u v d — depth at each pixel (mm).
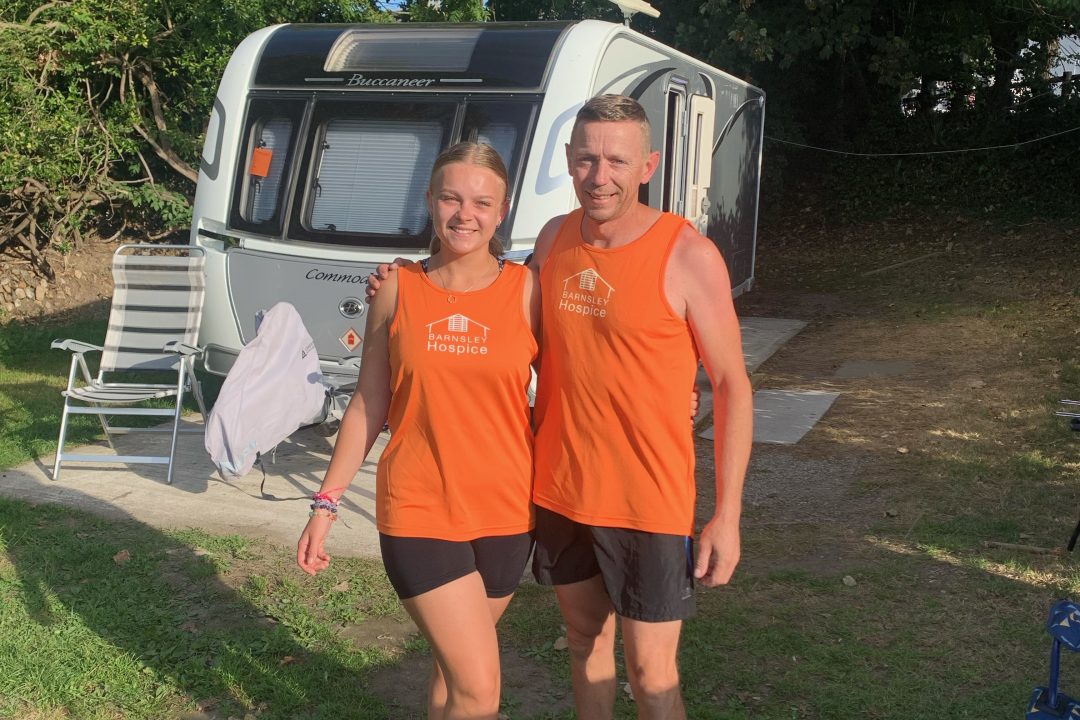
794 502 5719
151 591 4582
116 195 14102
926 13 16734
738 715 3527
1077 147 17047
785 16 14891
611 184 2482
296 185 6910
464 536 2600
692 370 2609
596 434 2588
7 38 11867
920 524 5250
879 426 7086
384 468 2664
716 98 9609
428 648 4082
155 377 9055
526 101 6508
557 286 2621
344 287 6660
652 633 2617
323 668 3902
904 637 4066
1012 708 3527
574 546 2711
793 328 11273
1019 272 13172
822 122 18797
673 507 2582
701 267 2539
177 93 15086
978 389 7879
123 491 6016
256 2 13305
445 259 2648
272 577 4762
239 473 5543
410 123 6719
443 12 15914
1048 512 5336
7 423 7516
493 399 2604
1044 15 15000
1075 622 2623
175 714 3598
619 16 15750
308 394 5789
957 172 17547
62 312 13320
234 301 6938
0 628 4184
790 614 4297
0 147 12055
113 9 13078
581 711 2936
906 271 14188
